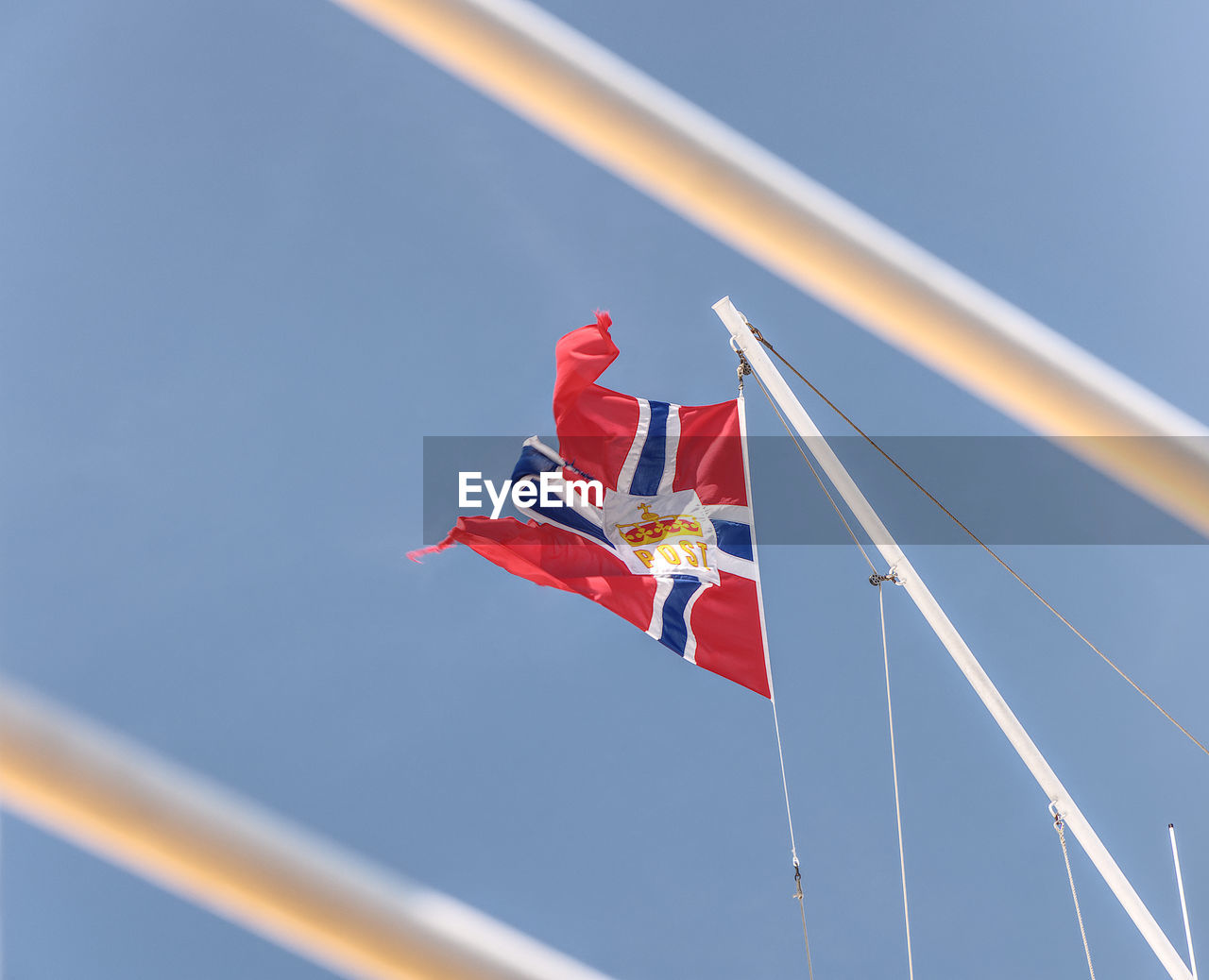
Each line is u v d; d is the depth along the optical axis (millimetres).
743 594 16203
